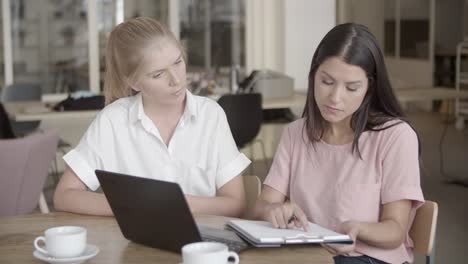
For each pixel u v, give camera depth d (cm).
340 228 185
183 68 205
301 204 209
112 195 167
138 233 168
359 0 1061
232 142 224
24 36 710
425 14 1011
